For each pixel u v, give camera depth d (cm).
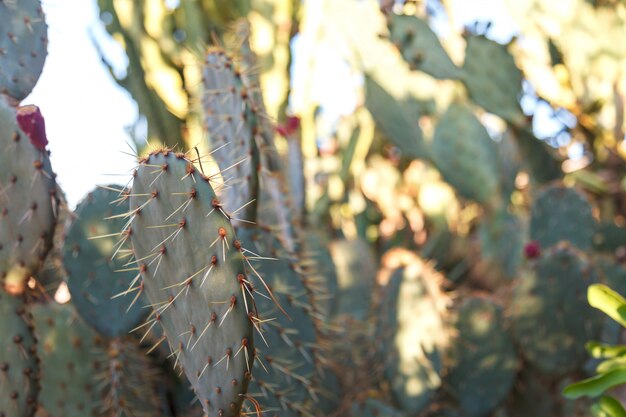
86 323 298
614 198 477
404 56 423
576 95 462
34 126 242
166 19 484
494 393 357
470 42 434
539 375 361
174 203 188
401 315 344
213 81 262
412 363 340
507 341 359
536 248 387
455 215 577
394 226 616
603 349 260
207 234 185
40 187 244
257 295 258
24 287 247
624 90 453
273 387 256
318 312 293
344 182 596
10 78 259
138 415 299
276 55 489
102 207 301
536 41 468
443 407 357
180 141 475
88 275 297
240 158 255
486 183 498
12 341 244
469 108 504
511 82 438
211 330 186
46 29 267
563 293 350
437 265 570
